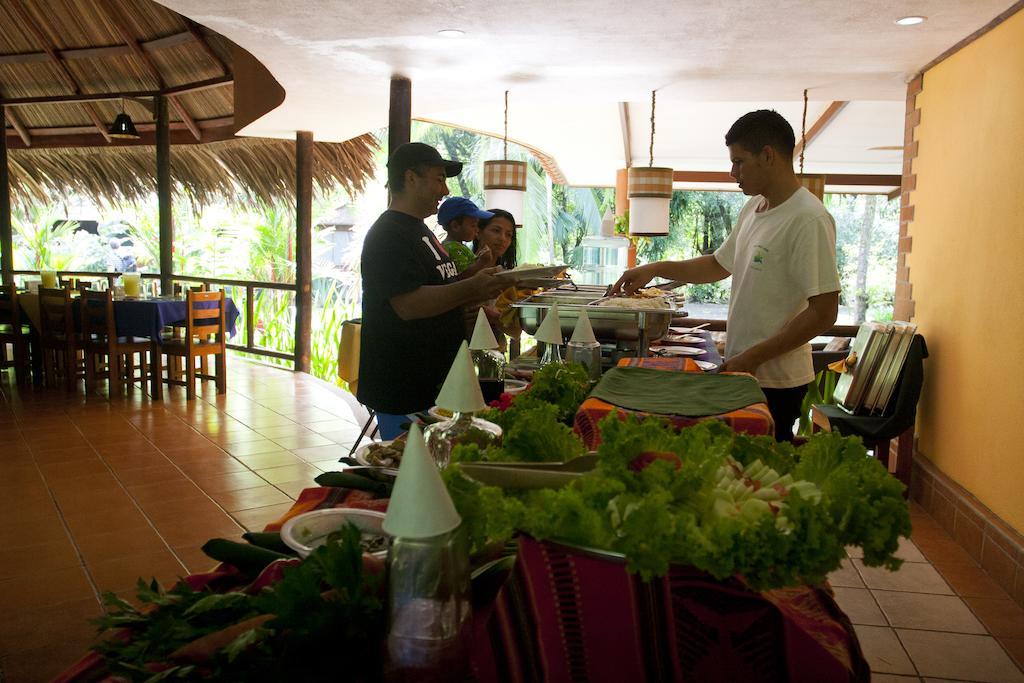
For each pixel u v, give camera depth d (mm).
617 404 1585
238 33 4105
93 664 943
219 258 10961
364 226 14156
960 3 3211
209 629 888
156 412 5949
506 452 1267
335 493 1394
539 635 901
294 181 8570
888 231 19922
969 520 3340
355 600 839
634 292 3178
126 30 7918
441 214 3807
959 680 2377
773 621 861
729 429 1175
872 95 5254
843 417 3955
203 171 9250
